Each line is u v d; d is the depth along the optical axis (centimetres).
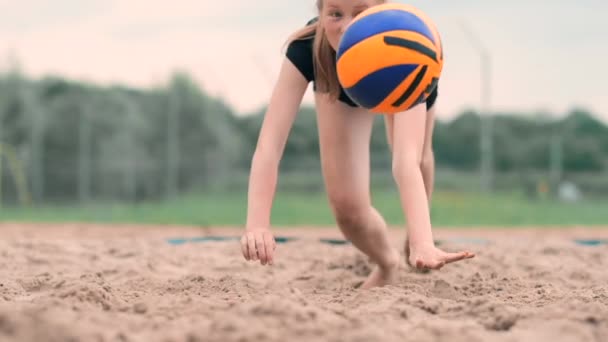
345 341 214
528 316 249
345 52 257
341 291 367
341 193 356
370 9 264
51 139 2398
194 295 319
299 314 230
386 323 238
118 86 2470
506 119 2489
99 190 2161
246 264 489
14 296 326
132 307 265
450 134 2461
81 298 276
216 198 1984
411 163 297
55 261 493
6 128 2416
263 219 305
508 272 444
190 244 615
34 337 204
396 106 259
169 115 2442
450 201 1716
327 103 346
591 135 2523
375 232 371
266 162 312
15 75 2467
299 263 506
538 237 856
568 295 315
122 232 905
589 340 225
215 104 2425
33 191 2058
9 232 859
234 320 221
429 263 270
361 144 356
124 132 2428
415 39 252
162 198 2195
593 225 1272
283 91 324
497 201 1717
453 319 256
